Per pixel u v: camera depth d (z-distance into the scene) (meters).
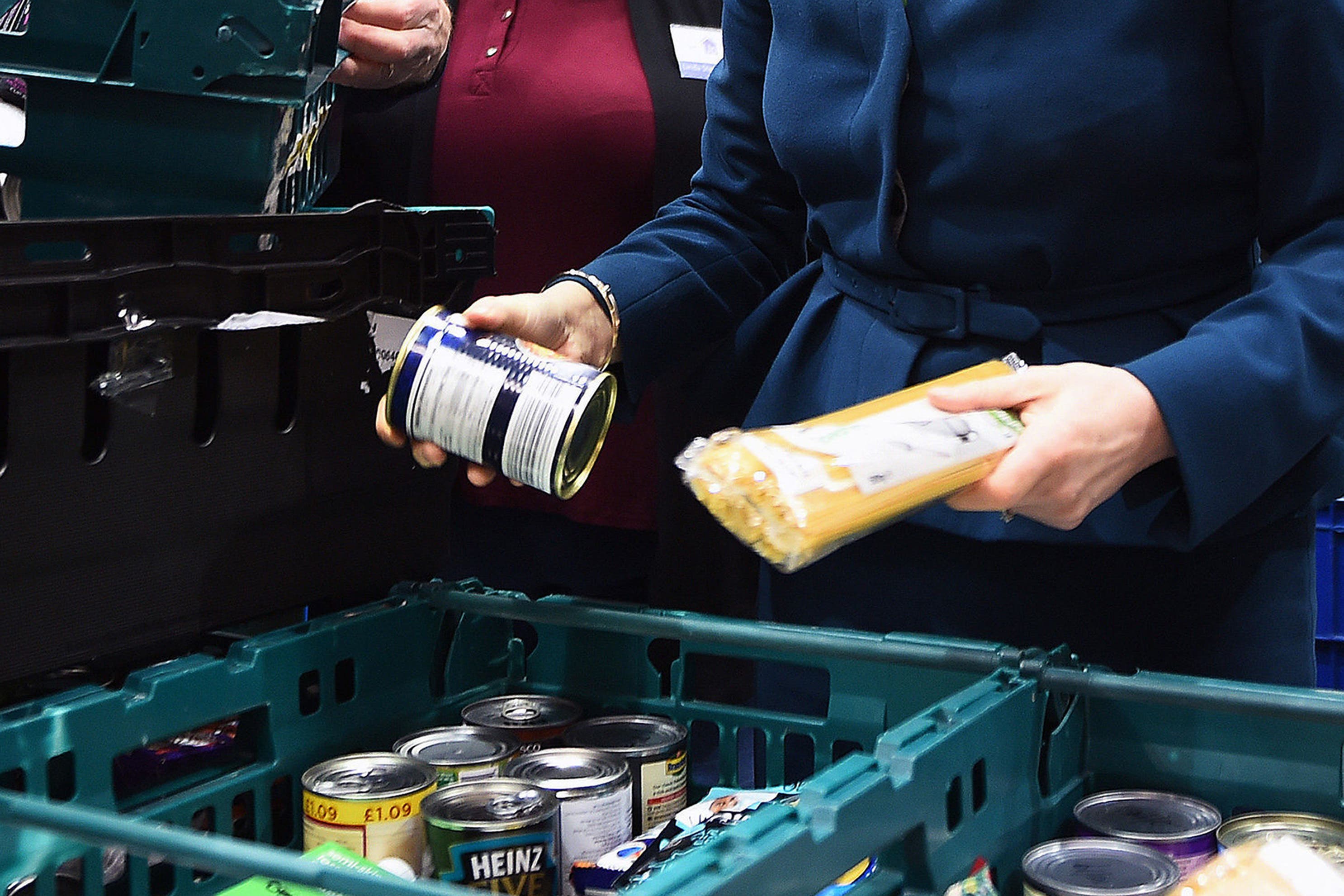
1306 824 0.93
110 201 1.10
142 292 1.01
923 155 1.16
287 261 1.12
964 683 1.05
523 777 1.04
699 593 1.97
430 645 1.26
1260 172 1.10
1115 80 1.07
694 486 0.86
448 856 0.93
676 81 1.89
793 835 0.72
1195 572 1.18
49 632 0.98
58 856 0.82
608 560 1.98
